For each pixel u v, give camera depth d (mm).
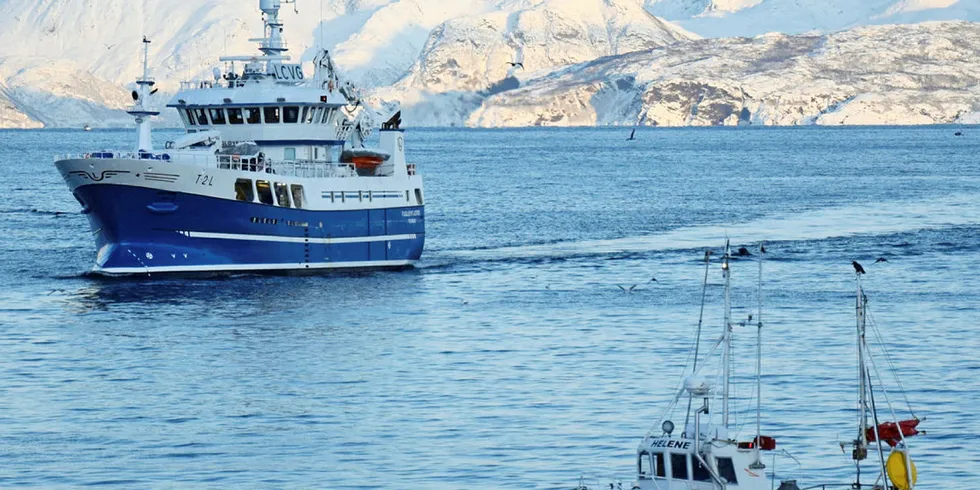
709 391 48844
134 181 108500
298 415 70500
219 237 111250
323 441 65500
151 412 71375
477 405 71938
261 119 115562
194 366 82250
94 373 80625
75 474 60531
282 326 94438
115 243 111812
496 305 103875
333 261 115812
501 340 89875
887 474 49094
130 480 59688
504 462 61469
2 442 65750
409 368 81375
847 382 76312
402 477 59625
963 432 65438
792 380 76938
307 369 81250
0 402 73750
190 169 108625
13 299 105438
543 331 93125
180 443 65438
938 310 100500
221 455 63406
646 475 49156
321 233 114500
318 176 115562
